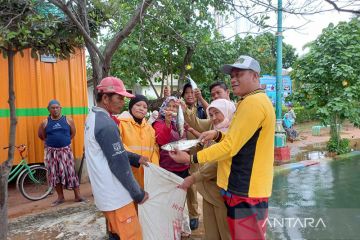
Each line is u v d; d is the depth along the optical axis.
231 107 3.28
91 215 5.02
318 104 9.59
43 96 7.05
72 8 4.02
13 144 3.87
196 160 2.74
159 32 6.48
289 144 12.03
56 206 5.95
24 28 3.64
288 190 6.03
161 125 3.98
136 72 7.58
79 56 7.46
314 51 9.41
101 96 3.01
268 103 2.68
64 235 4.29
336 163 8.26
